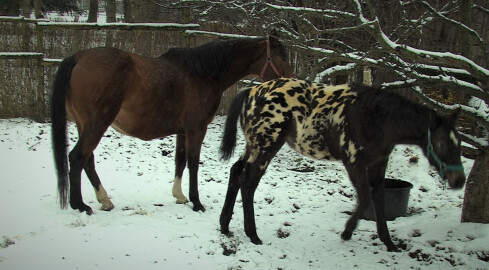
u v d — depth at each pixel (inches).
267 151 153.4
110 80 161.9
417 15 227.0
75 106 165.2
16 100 303.7
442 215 181.2
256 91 158.2
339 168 248.8
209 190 209.3
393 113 139.3
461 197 211.2
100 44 314.5
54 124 163.0
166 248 144.9
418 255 146.5
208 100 185.8
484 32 209.9
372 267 139.4
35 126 293.4
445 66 209.6
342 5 208.2
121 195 194.7
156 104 173.9
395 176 235.5
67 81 163.8
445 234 154.3
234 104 163.5
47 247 141.1
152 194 199.3
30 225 157.2
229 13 266.8
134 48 315.3
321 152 153.7
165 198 195.6
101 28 308.2
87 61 163.5
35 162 236.5
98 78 161.0
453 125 131.7
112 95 163.5
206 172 236.5
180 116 182.4
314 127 150.6
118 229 156.3
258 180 156.1
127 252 140.8
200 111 184.2
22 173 219.6
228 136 163.3
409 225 170.6
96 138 165.6
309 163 256.5
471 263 135.5
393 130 140.3
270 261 142.7
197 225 167.3
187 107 181.8
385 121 140.2
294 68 278.8
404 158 247.0
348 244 156.8
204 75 183.2
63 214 167.8
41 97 304.0
